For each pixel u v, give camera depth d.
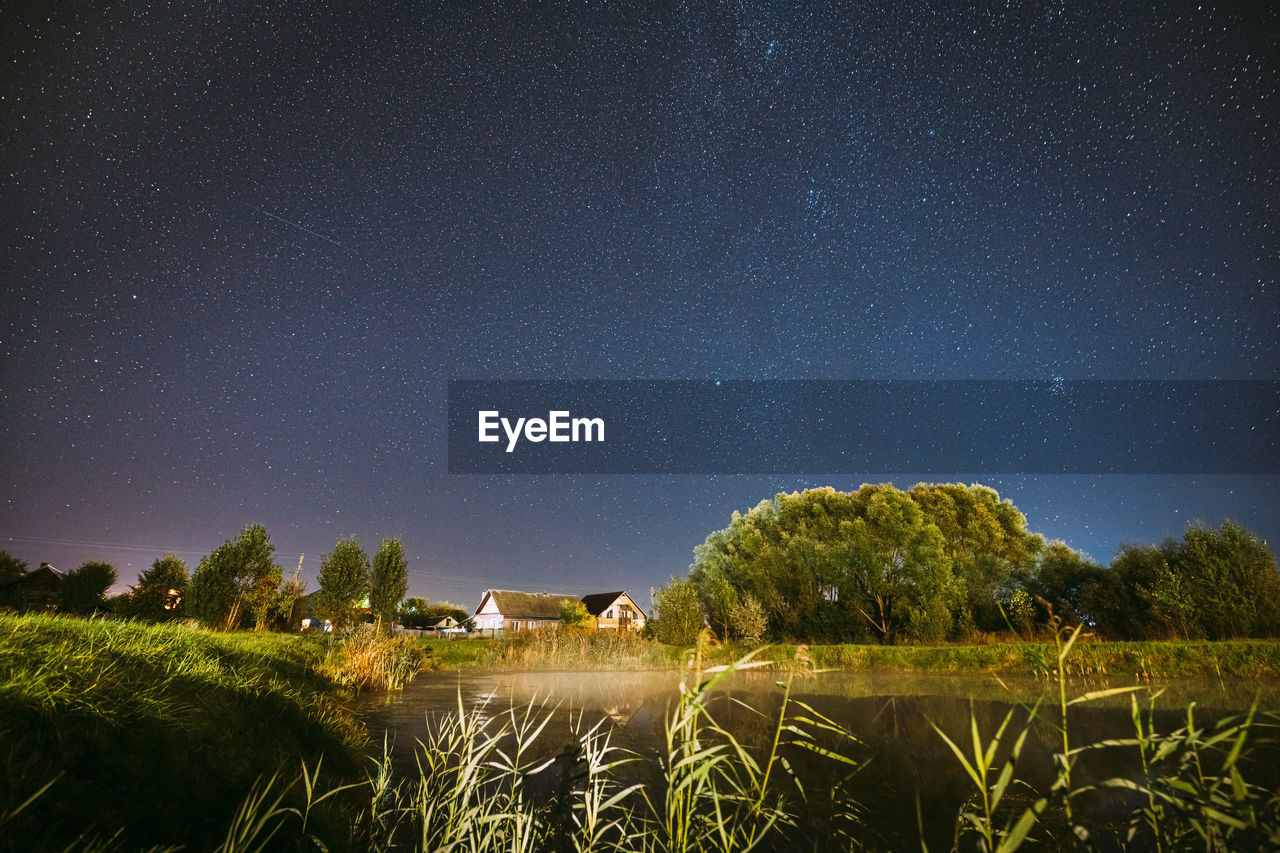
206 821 3.08
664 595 25.44
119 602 19.12
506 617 56.22
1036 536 30.30
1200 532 18.83
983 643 22.11
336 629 20.14
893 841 4.44
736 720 9.58
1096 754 6.90
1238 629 17.25
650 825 4.58
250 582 19.62
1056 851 4.18
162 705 4.03
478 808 3.48
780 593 29.75
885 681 15.20
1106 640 20.16
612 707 11.02
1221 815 2.09
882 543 27.48
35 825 2.37
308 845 3.27
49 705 3.16
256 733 4.88
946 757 7.04
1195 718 8.97
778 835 4.53
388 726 8.56
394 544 23.14
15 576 20.42
